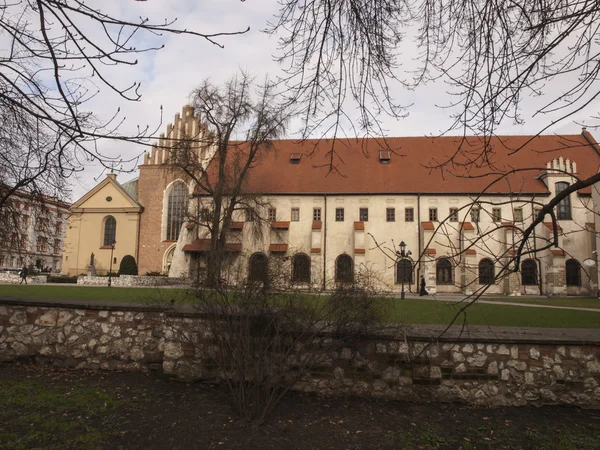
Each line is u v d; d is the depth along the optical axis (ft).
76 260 158.40
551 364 22.26
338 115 16.85
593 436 18.61
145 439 17.63
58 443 16.99
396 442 18.04
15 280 120.57
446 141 143.33
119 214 159.33
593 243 122.11
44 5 12.21
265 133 83.25
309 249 133.18
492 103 15.57
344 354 23.06
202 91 97.76
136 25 12.37
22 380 24.84
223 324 21.39
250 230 128.88
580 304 79.25
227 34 12.80
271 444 17.53
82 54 12.64
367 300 22.75
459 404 22.31
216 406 21.29
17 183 20.71
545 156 132.26
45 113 13.23
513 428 19.52
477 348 22.58
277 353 21.15
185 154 92.68
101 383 24.52
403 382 22.66
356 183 136.15
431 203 130.82
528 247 18.47
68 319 27.96
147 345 26.81
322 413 20.85
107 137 13.56
